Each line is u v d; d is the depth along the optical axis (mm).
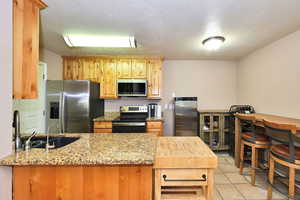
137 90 3424
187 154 1223
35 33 1338
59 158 1054
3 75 1074
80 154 1130
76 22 1976
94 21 1954
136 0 1531
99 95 3467
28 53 1273
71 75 3434
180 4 1599
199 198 1203
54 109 2844
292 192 1660
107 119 3131
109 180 1121
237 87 3982
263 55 2955
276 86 2641
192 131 3580
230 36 2426
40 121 2867
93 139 1545
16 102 2449
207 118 3582
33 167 1093
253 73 3281
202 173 1180
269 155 2100
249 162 3018
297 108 2262
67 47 2895
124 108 3588
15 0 1163
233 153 3309
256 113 3053
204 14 1788
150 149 1249
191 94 4004
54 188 1102
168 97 3990
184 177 1182
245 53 3365
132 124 3123
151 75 3514
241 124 2873
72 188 1109
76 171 1109
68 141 1688
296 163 1604
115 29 2170
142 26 2086
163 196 1222
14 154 1123
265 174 2580
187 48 2990
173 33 2309
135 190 1136
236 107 3402
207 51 3193
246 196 2045
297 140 2064
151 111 3500
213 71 4008
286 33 2330
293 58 2309
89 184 1116
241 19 1904
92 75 3459
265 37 2477
